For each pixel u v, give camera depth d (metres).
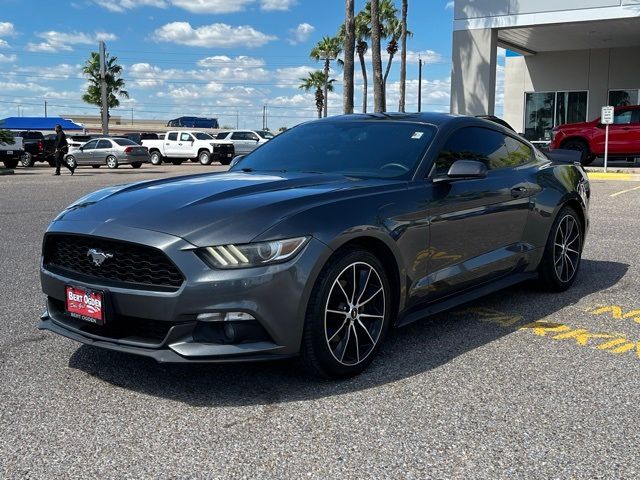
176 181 4.03
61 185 16.72
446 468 2.54
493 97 20.42
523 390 3.31
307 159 4.40
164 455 2.65
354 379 3.47
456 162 3.92
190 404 3.15
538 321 4.55
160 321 3.12
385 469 2.53
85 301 3.29
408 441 2.76
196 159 34.22
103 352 3.91
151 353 3.10
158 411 3.08
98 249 3.30
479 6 19.95
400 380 3.45
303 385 3.39
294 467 2.55
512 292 5.42
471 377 3.49
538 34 21.53
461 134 4.48
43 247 3.64
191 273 3.03
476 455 2.64
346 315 3.41
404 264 3.72
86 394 3.28
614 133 18.52
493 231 4.48
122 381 3.45
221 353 3.06
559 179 5.25
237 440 2.78
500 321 4.56
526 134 26.62
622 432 2.84
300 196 3.43
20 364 3.70
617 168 19.16
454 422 2.94
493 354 3.86
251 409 3.09
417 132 4.36
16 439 2.79
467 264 4.25
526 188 4.82
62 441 2.78
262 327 3.13
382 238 3.55
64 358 3.80
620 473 2.50
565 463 2.58
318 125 4.88
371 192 3.66
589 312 4.79
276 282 3.09
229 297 3.03
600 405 3.13
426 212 3.86
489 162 4.65
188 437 2.81
